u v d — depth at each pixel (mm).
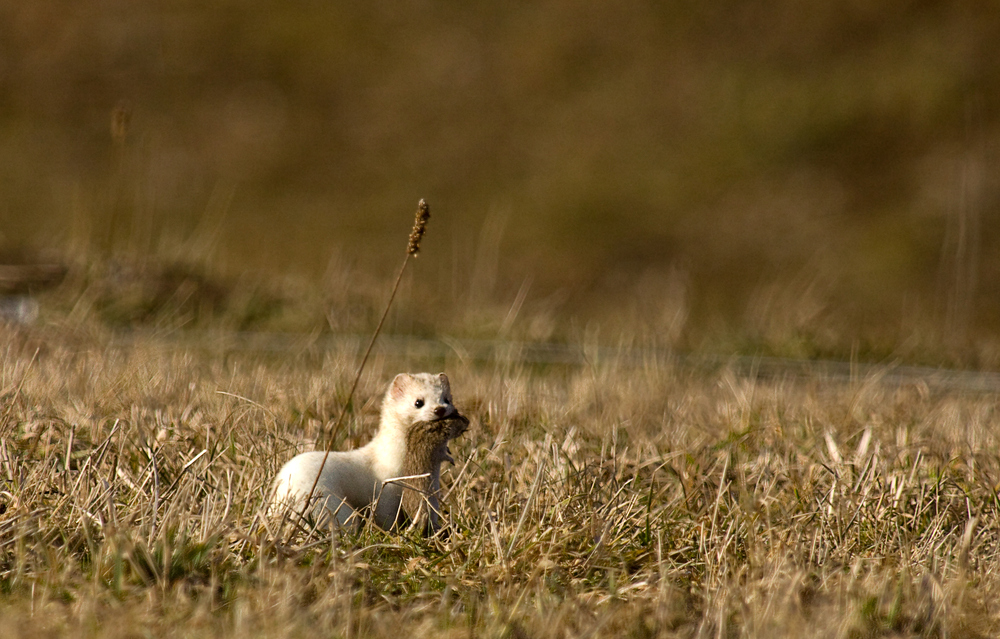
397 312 28328
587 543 10422
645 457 12977
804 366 23500
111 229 28766
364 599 9031
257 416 13469
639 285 50375
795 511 11547
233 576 9195
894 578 9773
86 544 9547
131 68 67562
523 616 8859
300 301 27859
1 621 7730
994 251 50938
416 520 10891
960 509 11938
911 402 17578
